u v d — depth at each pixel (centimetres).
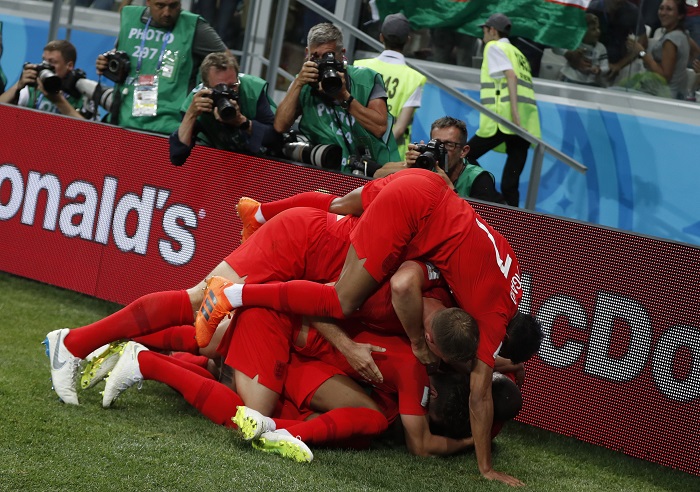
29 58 1819
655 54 1266
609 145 1293
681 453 750
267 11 1426
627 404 777
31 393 761
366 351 709
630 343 775
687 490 758
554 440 850
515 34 1367
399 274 684
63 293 1166
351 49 1433
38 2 1806
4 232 1171
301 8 1438
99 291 1094
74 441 654
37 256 1145
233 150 1002
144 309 755
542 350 821
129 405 774
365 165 963
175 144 963
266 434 683
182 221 1027
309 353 743
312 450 706
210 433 717
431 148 826
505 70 1266
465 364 759
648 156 1263
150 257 1055
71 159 1111
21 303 1086
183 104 1001
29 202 1149
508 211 838
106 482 584
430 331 691
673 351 753
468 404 747
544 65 1356
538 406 823
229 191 996
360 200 755
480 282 695
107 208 1084
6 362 841
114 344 770
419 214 691
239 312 734
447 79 1408
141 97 1112
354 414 716
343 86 945
